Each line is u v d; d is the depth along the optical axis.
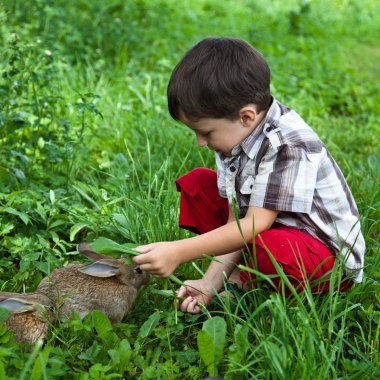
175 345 3.30
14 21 7.67
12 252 3.83
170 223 4.04
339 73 8.55
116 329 3.35
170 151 5.37
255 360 2.80
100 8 9.06
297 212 3.36
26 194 4.40
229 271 3.66
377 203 4.50
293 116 3.44
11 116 4.89
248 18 11.41
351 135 6.50
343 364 2.97
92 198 4.71
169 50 8.51
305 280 3.26
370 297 3.66
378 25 12.68
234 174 3.51
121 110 6.13
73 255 4.09
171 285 3.65
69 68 6.77
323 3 13.63
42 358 2.69
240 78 3.23
